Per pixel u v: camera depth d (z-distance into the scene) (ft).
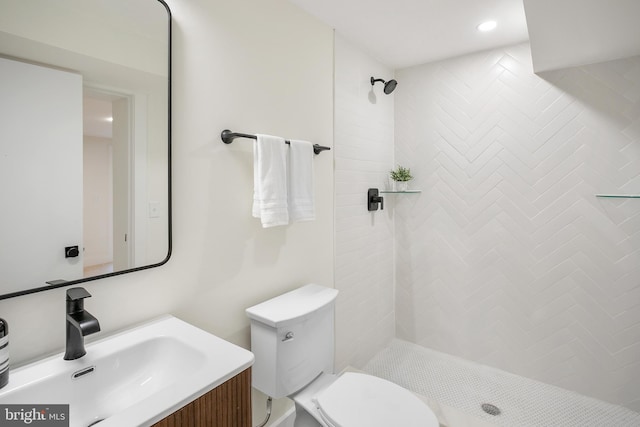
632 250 6.20
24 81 2.93
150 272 3.89
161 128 3.88
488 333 7.72
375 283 8.19
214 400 2.78
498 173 7.43
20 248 2.95
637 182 6.08
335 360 6.91
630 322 6.28
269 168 4.71
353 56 7.16
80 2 3.25
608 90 6.27
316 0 5.53
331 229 6.66
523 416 6.14
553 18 4.53
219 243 4.61
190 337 3.48
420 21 6.22
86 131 3.31
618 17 4.48
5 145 2.84
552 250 6.93
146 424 2.29
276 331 4.42
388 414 4.01
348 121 7.07
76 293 2.98
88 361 3.05
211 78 4.44
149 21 3.75
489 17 6.06
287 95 5.57
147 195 3.78
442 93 8.05
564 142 6.71
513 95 7.19
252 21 4.96
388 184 8.62
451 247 8.09
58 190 3.15
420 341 8.68
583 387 6.75
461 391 6.88
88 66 3.31
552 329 7.00
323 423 4.11
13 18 2.86
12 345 2.99
